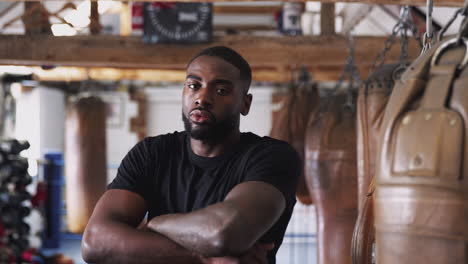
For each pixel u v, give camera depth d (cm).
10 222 566
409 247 108
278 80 676
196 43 454
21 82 659
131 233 158
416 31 287
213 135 166
